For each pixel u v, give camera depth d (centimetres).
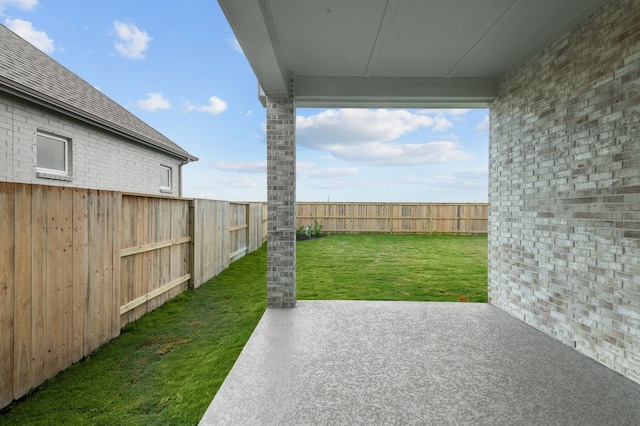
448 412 233
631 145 276
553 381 275
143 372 304
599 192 309
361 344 348
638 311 271
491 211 502
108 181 744
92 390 272
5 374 247
